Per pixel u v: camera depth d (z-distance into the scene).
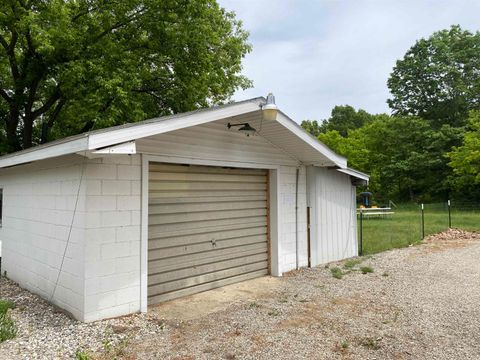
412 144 28.47
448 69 29.23
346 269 7.02
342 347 3.36
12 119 12.34
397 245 9.95
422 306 4.63
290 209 6.91
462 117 28.81
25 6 10.14
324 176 7.77
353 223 8.68
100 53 10.76
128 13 11.55
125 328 3.83
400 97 32.44
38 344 3.40
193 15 11.62
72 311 4.14
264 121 5.49
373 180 29.11
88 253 3.93
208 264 5.50
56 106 13.61
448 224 14.60
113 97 10.10
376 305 4.69
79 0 11.11
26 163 5.27
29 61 11.39
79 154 3.74
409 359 3.11
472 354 3.20
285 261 6.72
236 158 5.78
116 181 4.19
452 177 24.80
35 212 5.29
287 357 3.15
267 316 4.29
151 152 4.54
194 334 3.71
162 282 4.84
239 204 6.09
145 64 11.88
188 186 5.22
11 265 6.28
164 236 4.87
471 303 4.75
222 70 14.12
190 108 12.87
